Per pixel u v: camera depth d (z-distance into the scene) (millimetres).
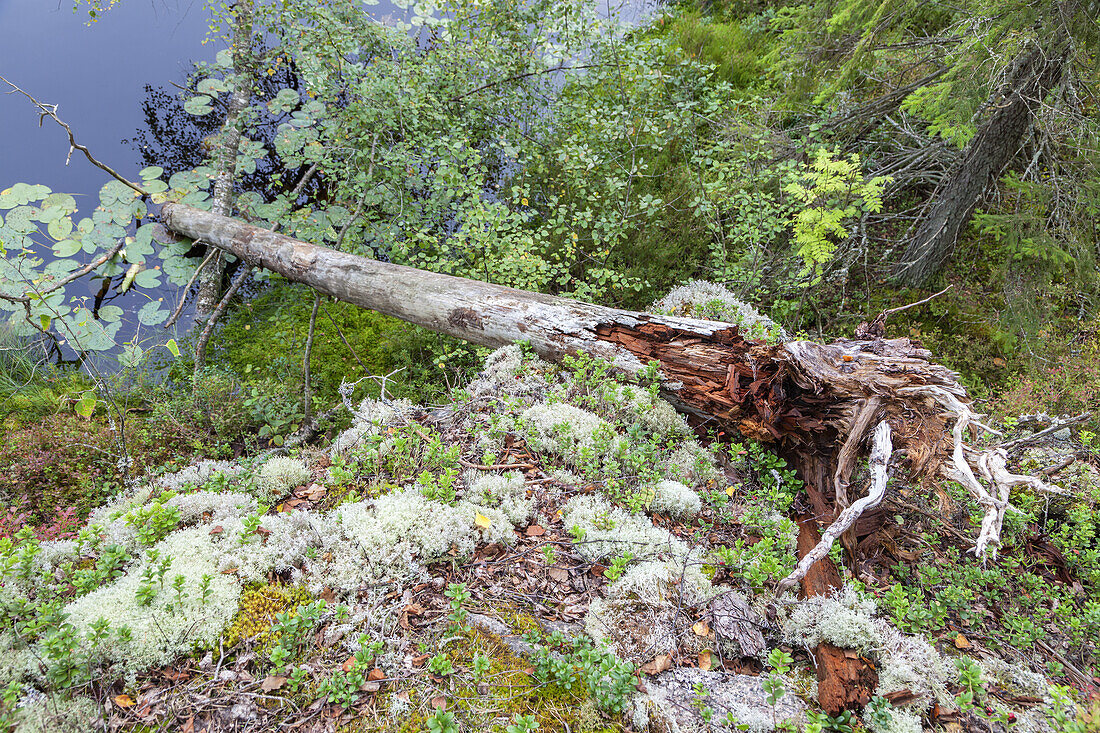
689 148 6875
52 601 2174
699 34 8508
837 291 6039
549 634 2246
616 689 1965
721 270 5785
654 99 6562
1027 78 4645
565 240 5723
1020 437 3748
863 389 2908
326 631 2178
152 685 2002
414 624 2242
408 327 6062
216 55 7566
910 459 2867
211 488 3072
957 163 5547
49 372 5641
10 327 5746
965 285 5855
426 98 5945
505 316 4270
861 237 5988
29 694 1905
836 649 2256
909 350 2961
